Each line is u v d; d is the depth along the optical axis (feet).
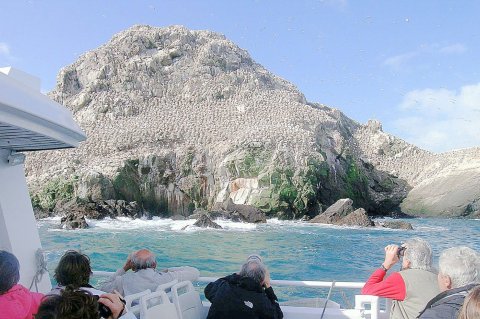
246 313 16.97
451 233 130.41
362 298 18.94
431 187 232.12
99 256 72.28
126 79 259.19
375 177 245.04
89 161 195.21
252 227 132.57
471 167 230.07
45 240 93.61
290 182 179.01
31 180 179.01
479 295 7.62
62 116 14.32
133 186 177.37
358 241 98.84
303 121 230.89
